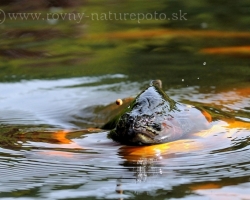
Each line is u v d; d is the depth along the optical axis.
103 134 9.10
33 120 10.77
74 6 23.80
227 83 12.77
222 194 6.84
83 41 18.42
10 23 21.33
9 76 14.44
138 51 16.75
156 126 8.38
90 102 11.79
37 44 18.20
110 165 7.83
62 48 17.62
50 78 14.08
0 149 8.66
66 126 10.36
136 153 8.14
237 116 10.08
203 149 8.26
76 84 13.38
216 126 9.10
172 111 8.91
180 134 8.59
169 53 16.34
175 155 8.05
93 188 7.11
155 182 7.23
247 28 19.27
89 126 10.32
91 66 15.13
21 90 13.05
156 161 7.88
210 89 12.28
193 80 13.17
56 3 24.14
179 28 19.80
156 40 18.14
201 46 17.06
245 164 7.78
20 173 7.69
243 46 16.86
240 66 14.46
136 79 13.55
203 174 7.46
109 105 11.41
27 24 21.09
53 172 7.68
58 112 11.32
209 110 10.14
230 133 8.88
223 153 8.15
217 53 16.05
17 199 6.84
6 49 17.62
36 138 9.24
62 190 7.08
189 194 6.85
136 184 7.20
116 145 8.50
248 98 11.44
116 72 14.35
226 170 7.61
